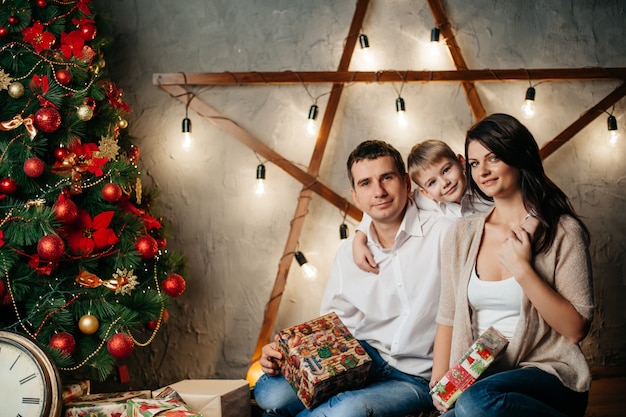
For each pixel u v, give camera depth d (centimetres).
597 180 308
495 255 199
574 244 187
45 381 197
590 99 308
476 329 201
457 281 206
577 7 309
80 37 240
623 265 308
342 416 203
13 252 213
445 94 306
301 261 294
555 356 188
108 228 236
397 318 236
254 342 303
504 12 308
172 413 199
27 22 227
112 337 221
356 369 211
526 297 188
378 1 306
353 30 301
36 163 212
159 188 302
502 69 303
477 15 307
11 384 199
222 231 304
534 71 301
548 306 182
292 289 304
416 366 228
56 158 228
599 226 308
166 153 303
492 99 307
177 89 300
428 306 227
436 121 305
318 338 220
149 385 301
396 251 234
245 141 299
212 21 305
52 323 219
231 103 304
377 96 305
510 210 199
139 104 303
